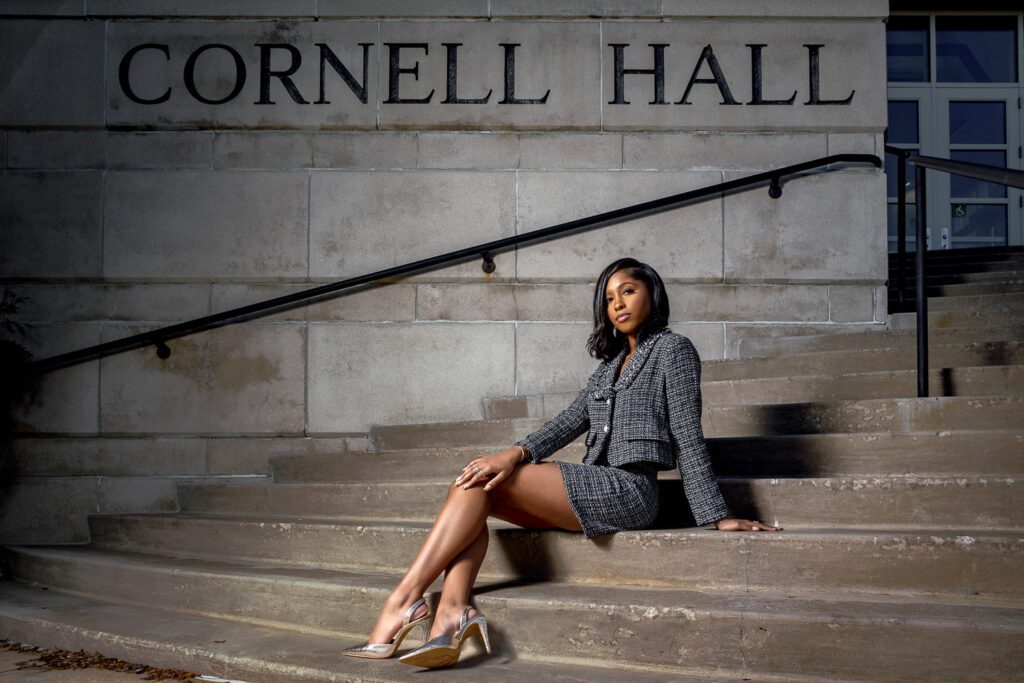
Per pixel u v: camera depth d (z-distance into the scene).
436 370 5.44
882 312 5.46
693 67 5.58
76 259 5.49
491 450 4.20
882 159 5.51
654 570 2.99
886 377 4.10
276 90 5.59
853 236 5.48
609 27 5.61
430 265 5.40
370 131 5.59
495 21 5.62
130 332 5.47
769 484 3.20
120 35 5.61
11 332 5.37
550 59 5.60
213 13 5.59
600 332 3.33
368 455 4.61
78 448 5.36
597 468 3.08
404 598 2.89
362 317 5.48
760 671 2.56
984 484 2.98
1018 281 5.50
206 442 5.38
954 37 10.30
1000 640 2.38
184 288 5.51
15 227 5.52
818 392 4.24
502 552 3.26
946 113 10.18
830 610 2.58
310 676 2.77
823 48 5.57
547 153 5.58
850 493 3.09
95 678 3.11
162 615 3.72
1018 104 10.14
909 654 2.44
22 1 5.59
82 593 4.24
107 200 5.53
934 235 10.04
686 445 3.04
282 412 5.41
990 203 10.04
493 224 5.54
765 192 5.52
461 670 2.71
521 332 5.45
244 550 4.10
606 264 5.48
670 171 5.55
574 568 3.12
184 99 5.58
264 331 5.45
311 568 3.78
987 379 3.89
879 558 2.77
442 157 5.58
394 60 5.61
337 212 5.54
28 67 5.59
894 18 10.34
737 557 2.89
